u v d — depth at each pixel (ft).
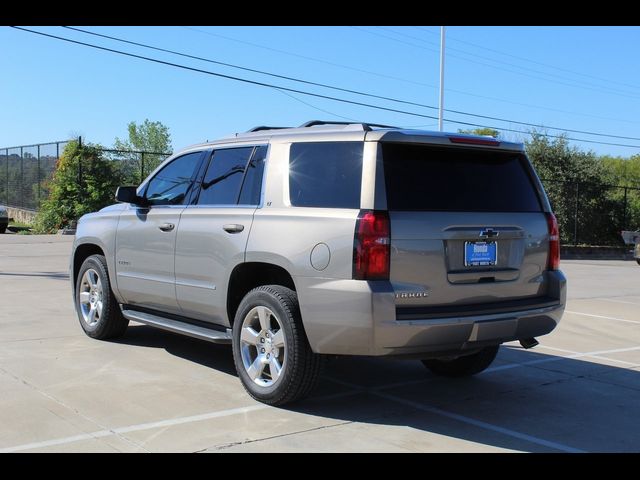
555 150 110.42
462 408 17.22
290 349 15.66
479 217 15.98
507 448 14.37
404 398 17.94
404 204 15.08
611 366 22.82
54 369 19.35
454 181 16.16
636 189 112.27
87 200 85.76
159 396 17.07
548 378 20.84
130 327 26.16
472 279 15.76
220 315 18.02
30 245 65.67
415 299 14.88
